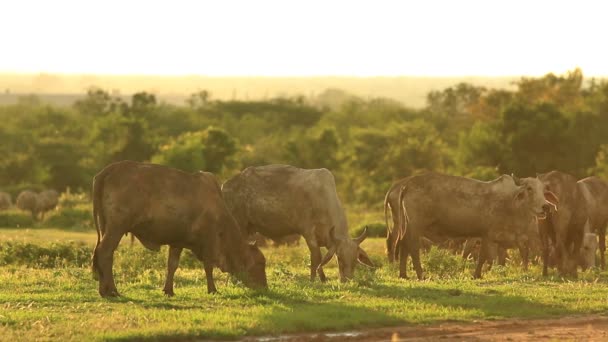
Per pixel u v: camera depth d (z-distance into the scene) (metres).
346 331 36.44
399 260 58.09
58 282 49.59
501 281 52.47
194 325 35.59
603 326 37.91
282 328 35.88
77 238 100.38
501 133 197.25
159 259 61.00
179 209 42.94
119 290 45.53
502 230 53.75
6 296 42.84
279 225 52.94
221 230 44.00
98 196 42.62
